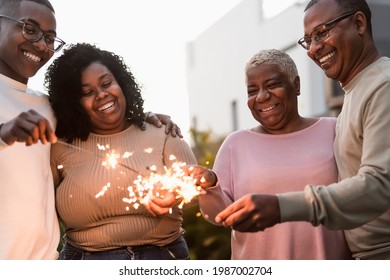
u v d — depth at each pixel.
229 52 13.25
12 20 3.21
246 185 3.32
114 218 3.32
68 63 3.40
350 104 2.99
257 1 11.64
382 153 2.70
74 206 3.31
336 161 3.16
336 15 3.04
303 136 3.37
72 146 3.31
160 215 3.23
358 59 3.05
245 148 3.42
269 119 3.34
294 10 10.16
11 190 3.08
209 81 14.55
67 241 3.49
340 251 3.24
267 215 2.54
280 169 3.28
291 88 3.36
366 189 2.60
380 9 8.80
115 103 3.35
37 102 3.39
